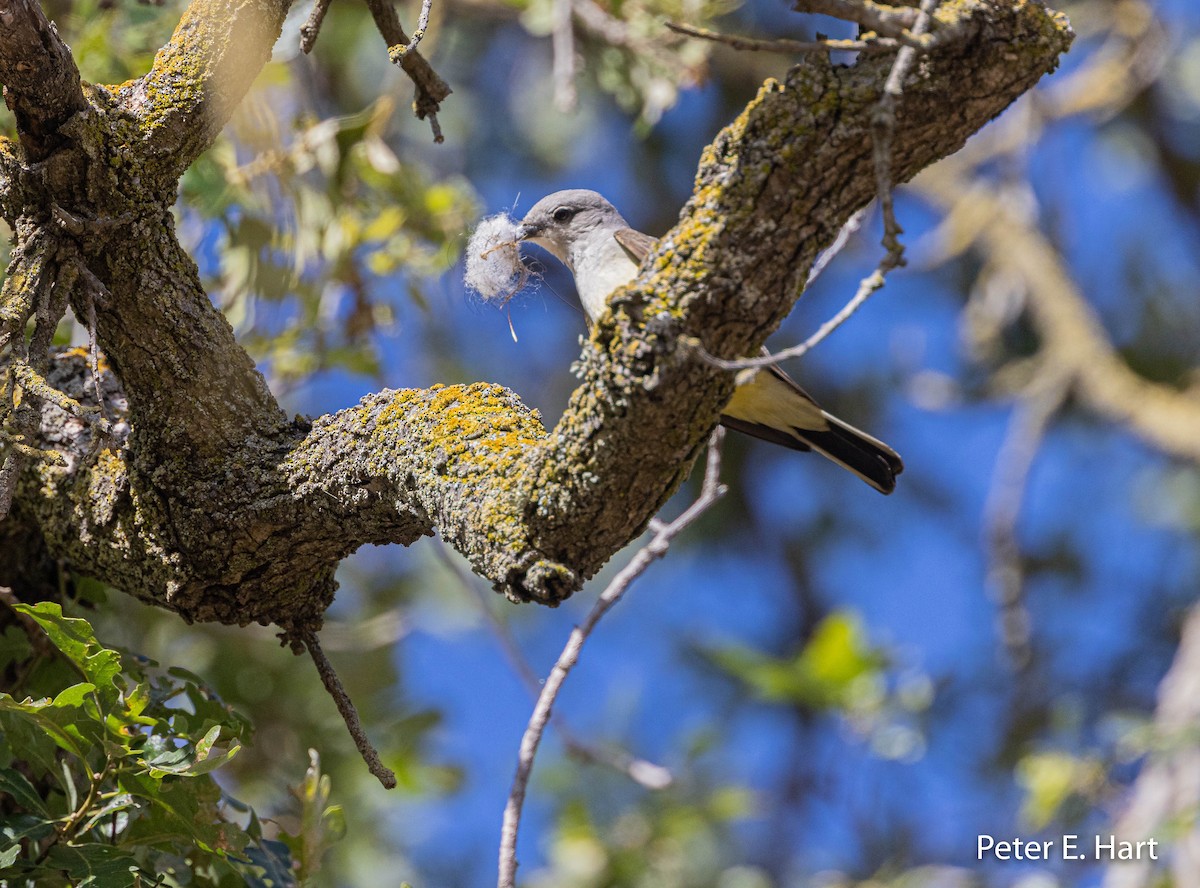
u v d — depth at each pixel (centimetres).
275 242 971
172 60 597
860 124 446
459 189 1070
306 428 606
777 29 1462
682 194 1541
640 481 488
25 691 671
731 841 1367
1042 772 1196
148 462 596
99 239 569
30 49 529
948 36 426
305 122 1003
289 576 605
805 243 462
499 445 529
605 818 1289
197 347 595
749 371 433
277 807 967
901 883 1232
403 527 577
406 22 1145
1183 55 1705
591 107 1531
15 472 514
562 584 499
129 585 634
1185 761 1155
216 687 1009
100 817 576
